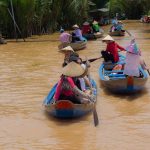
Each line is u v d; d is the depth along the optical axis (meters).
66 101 11.84
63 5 43.88
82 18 46.78
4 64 21.92
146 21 56.00
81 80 12.99
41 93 15.30
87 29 34.38
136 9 67.25
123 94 14.96
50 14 39.94
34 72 19.39
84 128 11.61
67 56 13.71
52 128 11.70
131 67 14.40
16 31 35.41
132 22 58.34
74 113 12.12
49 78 17.91
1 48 28.94
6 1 34.22
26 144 10.53
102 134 11.12
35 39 34.72
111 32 36.78
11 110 13.38
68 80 12.17
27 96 14.95
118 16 67.19
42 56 24.61
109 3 60.88
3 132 11.45
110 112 12.92
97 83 16.61
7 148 10.27
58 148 10.23
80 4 45.34
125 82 14.28
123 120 12.16
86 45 29.02
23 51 27.11
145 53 24.83
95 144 10.41
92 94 13.22
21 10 34.94
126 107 13.42
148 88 15.73
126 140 10.61
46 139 10.87
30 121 12.33
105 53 17.45
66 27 45.25
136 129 11.40
